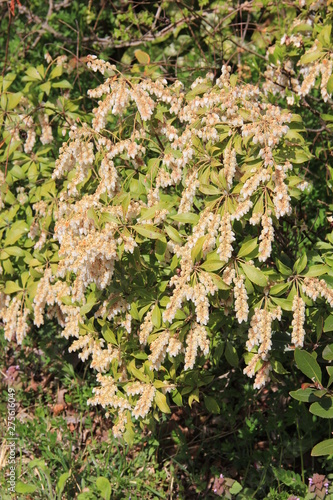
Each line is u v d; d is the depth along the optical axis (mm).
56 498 3732
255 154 3121
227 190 3008
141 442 4043
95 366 3445
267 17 5504
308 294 2938
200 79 3469
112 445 4035
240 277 2922
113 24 6043
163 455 4086
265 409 4152
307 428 3857
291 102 3895
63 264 3486
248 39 5699
